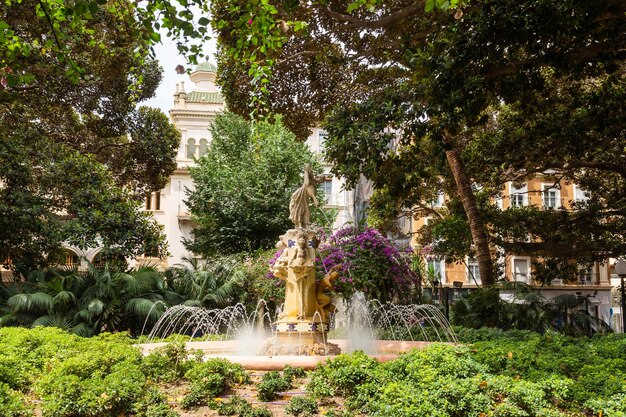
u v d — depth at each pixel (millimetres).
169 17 7844
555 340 8453
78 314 13805
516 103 14859
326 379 6309
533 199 36531
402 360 6508
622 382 5625
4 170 16703
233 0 9594
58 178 17938
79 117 24250
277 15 12484
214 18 12477
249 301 18234
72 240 17734
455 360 6375
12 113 20000
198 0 8227
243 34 9250
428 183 21812
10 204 16781
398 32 11961
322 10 11836
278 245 9539
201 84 39219
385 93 10953
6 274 25422
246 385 6707
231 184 26484
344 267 13422
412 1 12445
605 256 20672
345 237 14562
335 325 14039
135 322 15242
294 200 9617
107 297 14430
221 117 28969
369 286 13750
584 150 15586
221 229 26484
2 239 17047
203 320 16594
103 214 18094
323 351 8656
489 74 10219
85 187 18312
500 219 20141
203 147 37156
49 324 13516
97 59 18406
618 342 7977
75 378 5785
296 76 15383
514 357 6801
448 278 36062
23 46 8648
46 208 18047
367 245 14141
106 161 25469
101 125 23250
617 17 9453
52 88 19922
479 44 9305
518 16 8828
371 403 5641
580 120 14336
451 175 19250
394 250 14438
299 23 9062
